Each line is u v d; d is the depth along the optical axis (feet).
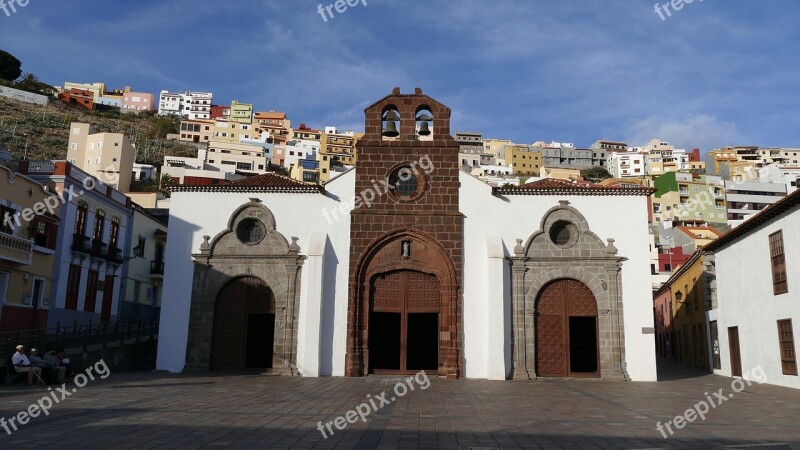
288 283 88.63
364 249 89.92
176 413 45.39
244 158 393.50
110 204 127.13
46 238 105.91
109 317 127.24
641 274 88.38
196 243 90.94
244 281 90.68
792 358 78.07
